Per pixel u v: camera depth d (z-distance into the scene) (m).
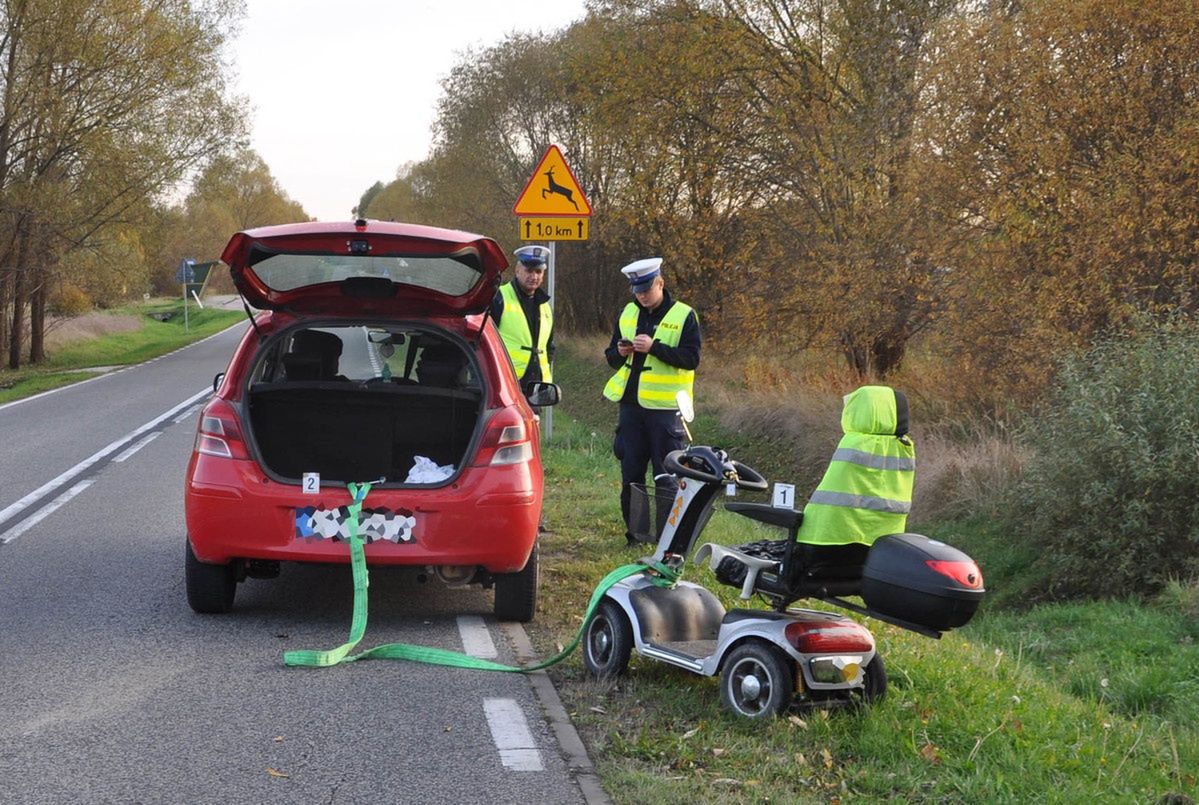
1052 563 9.49
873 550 4.61
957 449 12.47
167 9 33.56
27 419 18.16
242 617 6.65
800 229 20.17
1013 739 4.71
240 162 36.41
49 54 31.33
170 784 4.17
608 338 32.91
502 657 5.96
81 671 5.53
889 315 16.81
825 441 14.55
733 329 21.05
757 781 4.22
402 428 7.12
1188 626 7.81
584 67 22.78
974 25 14.25
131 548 8.51
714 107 20.98
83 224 34.00
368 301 6.77
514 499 6.31
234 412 6.38
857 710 4.86
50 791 4.09
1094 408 9.23
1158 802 4.31
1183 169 11.74
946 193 14.22
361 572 6.15
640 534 5.91
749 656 4.87
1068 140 12.92
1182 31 12.00
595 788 4.20
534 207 13.10
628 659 5.52
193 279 60.38
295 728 4.80
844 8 18.69
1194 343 9.54
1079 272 12.56
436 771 4.35
